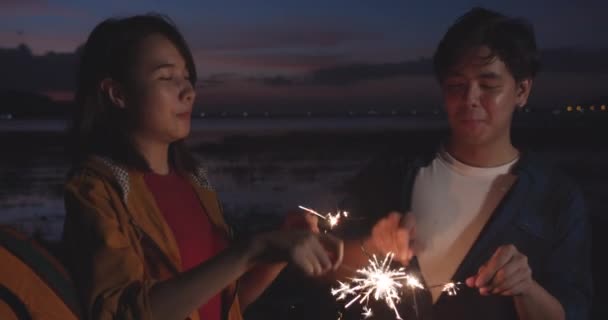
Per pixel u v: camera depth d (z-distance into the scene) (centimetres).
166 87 196
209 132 11862
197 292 157
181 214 215
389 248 218
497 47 212
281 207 2075
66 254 178
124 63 197
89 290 163
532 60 221
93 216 173
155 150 208
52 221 1825
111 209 180
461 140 237
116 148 202
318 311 380
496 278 177
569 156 4347
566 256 224
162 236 193
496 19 216
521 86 229
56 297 160
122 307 157
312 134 10038
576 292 215
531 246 227
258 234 161
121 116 203
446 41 223
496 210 232
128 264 167
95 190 182
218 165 3975
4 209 2078
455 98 225
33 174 3406
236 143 7106
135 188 196
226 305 214
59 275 166
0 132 11706
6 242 160
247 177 3188
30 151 5556
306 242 154
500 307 225
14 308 152
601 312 801
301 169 3678
